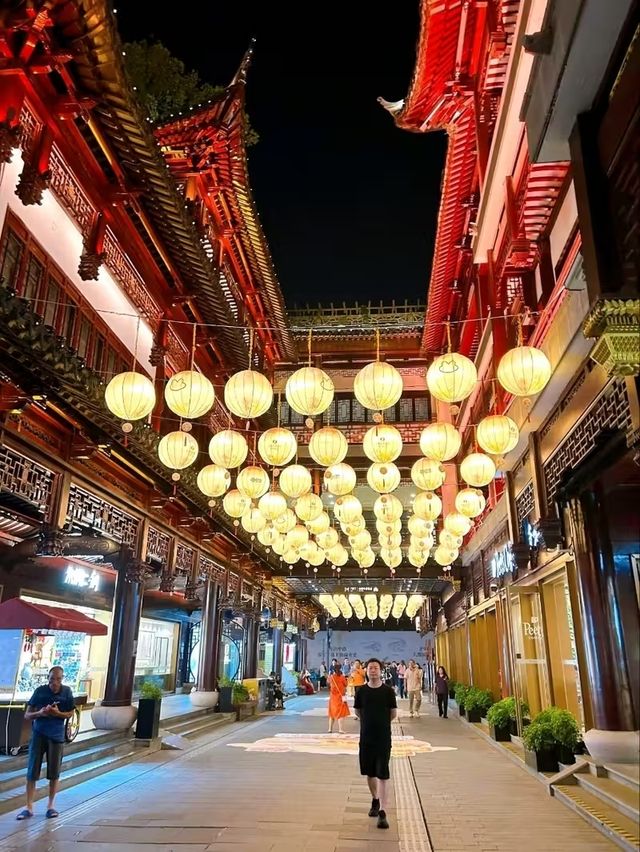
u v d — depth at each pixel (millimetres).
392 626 41594
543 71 3984
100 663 17406
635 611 7082
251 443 20141
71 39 7688
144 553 11859
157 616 22250
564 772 8219
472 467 9531
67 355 7566
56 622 10312
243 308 18828
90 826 6559
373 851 5707
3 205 7637
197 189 15547
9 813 7027
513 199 10062
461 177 14477
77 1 7230
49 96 8219
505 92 8797
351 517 12406
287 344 23047
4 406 7449
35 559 12742
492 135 12203
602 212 3775
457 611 22750
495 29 11203
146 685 12211
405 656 41188
